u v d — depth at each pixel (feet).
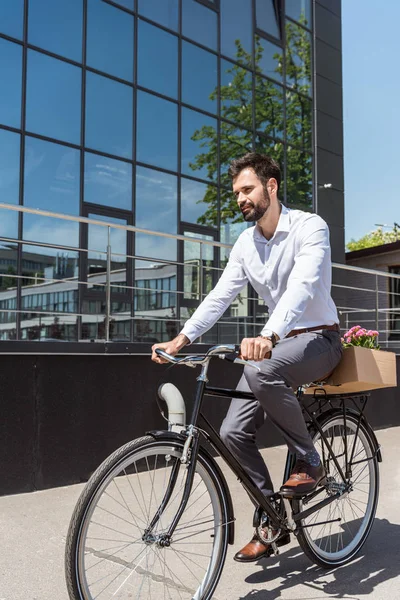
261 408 8.55
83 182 30.48
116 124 31.99
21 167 28.37
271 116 39.37
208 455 7.87
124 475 7.12
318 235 8.46
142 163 32.83
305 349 8.28
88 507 6.75
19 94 28.53
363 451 10.25
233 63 37.68
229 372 17.06
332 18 43.68
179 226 34.01
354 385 9.16
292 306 7.85
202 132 35.76
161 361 8.11
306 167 40.93
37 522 11.05
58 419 13.29
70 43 30.50
